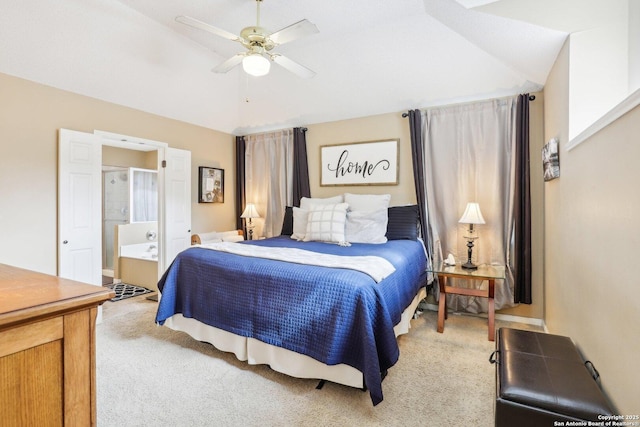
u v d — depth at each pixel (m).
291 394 1.94
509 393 1.31
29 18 2.48
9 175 2.70
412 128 3.58
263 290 2.12
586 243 1.71
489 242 3.25
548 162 2.54
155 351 2.49
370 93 3.66
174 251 4.07
